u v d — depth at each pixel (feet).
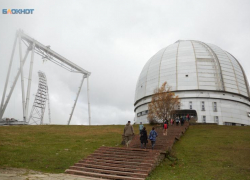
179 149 70.13
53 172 47.14
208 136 91.56
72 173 47.14
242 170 49.55
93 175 45.70
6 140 76.74
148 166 49.47
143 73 216.74
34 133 95.81
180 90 180.34
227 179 44.32
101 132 105.70
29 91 150.30
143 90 202.39
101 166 50.01
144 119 194.08
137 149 59.93
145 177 44.24
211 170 50.06
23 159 54.60
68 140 83.56
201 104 176.24
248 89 195.31
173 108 136.67
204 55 193.36
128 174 45.47
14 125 127.34
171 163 56.13
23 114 143.74
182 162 57.00
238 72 194.29
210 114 173.58
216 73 184.96
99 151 60.39
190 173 48.49
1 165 48.52
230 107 179.42
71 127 123.44
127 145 68.54
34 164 51.72
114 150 60.64
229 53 215.10
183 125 118.62
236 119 177.99
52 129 112.16
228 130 109.09
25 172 44.32
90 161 53.36
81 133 101.76
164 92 143.54
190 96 178.19
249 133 98.37
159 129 104.01
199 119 171.73
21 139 80.69
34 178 39.22
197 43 209.05
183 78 184.34
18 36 153.07
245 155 61.16
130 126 69.41
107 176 44.68
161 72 195.42
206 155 62.44
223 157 59.93
